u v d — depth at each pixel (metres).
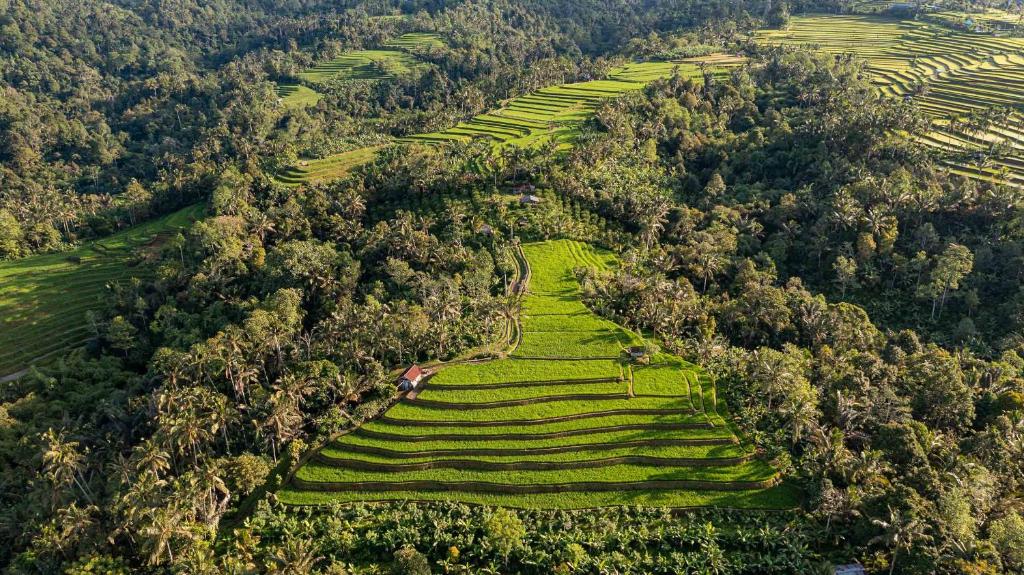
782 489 102.38
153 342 158.75
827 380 118.94
